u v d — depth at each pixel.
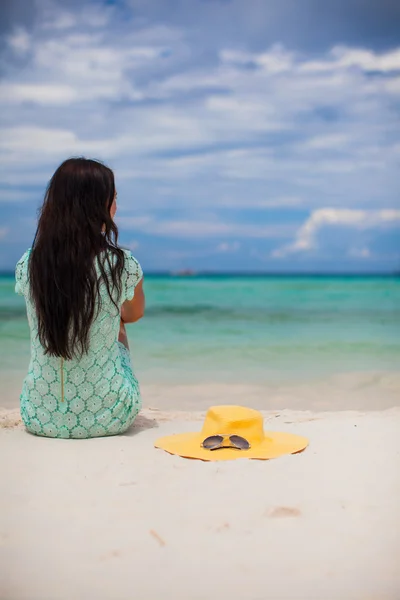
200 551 2.21
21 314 13.48
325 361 7.86
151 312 15.19
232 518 2.46
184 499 2.65
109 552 2.20
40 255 3.53
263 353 8.54
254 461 3.16
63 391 3.64
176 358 8.05
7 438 3.67
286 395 5.89
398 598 1.92
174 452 3.31
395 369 7.27
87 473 2.99
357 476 2.93
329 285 30.78
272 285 31.05
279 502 2.62
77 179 3.54
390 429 3.82
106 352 3.67
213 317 13.83
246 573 2.07
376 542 2.27
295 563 2.13
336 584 2.00
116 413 3.70
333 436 3.67
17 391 6.07
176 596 1.94
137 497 2.68
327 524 2.41
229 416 3.43
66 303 3.49
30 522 2.44
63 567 2.10
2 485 2.83
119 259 3.61
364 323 12.63
